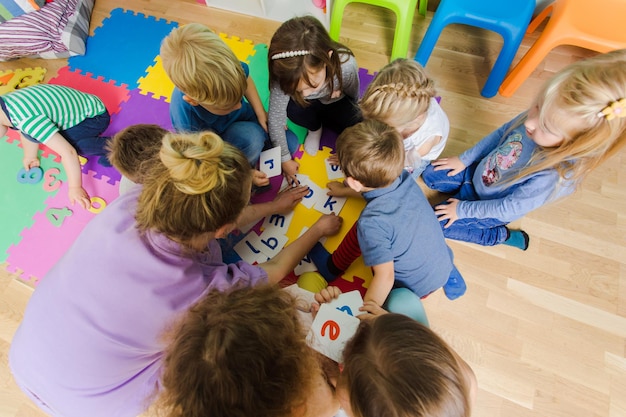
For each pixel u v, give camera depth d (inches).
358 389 26.0
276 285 29.5
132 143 42.1
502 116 66.6
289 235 58.3
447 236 57.5
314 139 63.8
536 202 46.6
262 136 60.6
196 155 29.8
